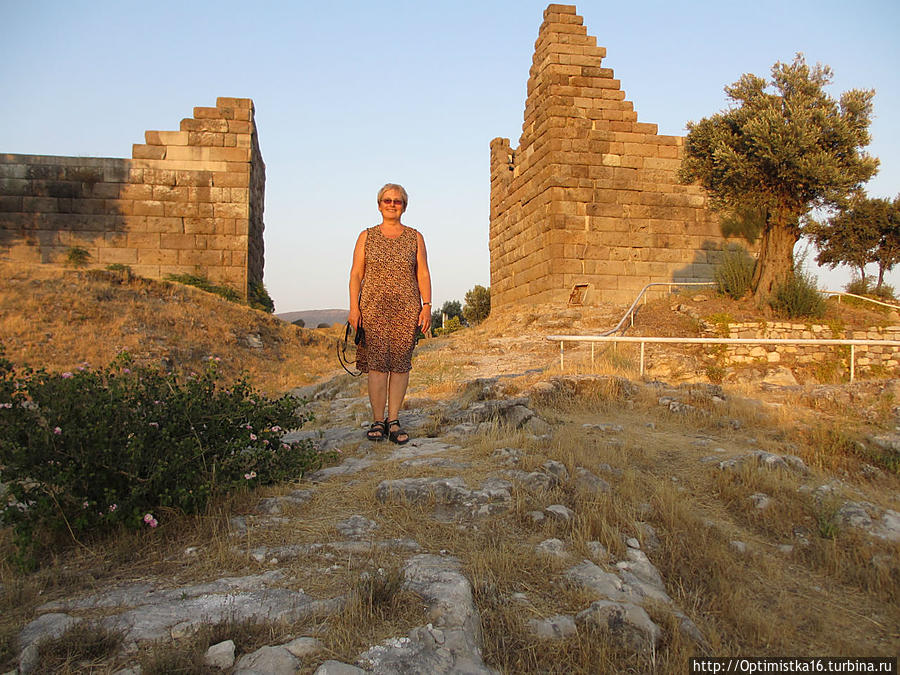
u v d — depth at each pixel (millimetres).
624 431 5707
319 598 2682
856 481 4754
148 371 4266
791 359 13273
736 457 4887
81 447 3422
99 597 2727
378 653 2299
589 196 20484
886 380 7129
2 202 21844
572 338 9484
